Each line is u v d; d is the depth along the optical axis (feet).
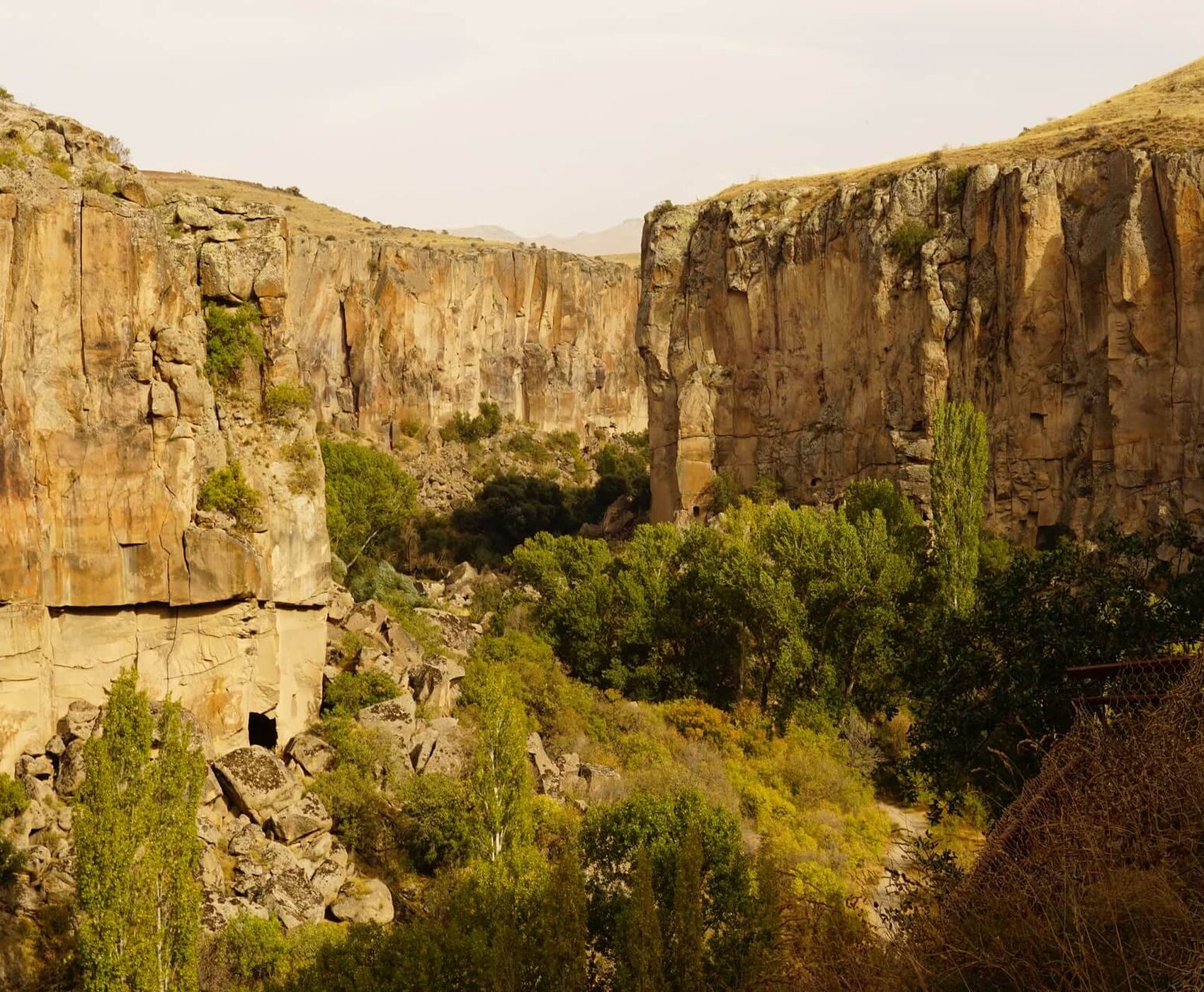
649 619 178.81
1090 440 234.99
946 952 41.88
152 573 102.42
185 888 78.28
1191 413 220.02
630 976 72.43
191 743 96.94
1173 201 223.92
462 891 85.92
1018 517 242.17
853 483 233.76
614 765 138.51
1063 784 46.34
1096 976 38.52
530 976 74.84
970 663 74.28
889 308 261.85
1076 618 72.69
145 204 108.47
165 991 76.38
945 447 183.73
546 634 179.63
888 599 170.91
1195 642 70.18
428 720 123.44
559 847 103.81
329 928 90.94
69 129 106.73
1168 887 38.91
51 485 98.02
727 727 156.56
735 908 83.87
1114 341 229.04
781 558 177.58
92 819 76.69
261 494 110.42
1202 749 42.52
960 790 76.13
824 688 166.30
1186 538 75.15
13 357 95.50
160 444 103.60
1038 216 244.01
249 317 114.42
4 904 84.53
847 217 273.33
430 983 73.05
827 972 46.14
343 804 104.58
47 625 97.60
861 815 139.64
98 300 100.58
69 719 96.53
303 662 115.44
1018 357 244.83
